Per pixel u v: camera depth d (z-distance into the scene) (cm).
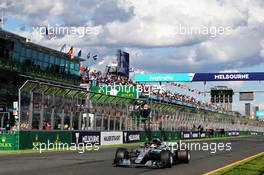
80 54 4884
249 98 5884
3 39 3703
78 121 3053
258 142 4412
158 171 1445
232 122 8131
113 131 3456
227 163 1823
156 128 4334
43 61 4316
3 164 1579
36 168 1451
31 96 2588
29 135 2553
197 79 4703
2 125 3169
